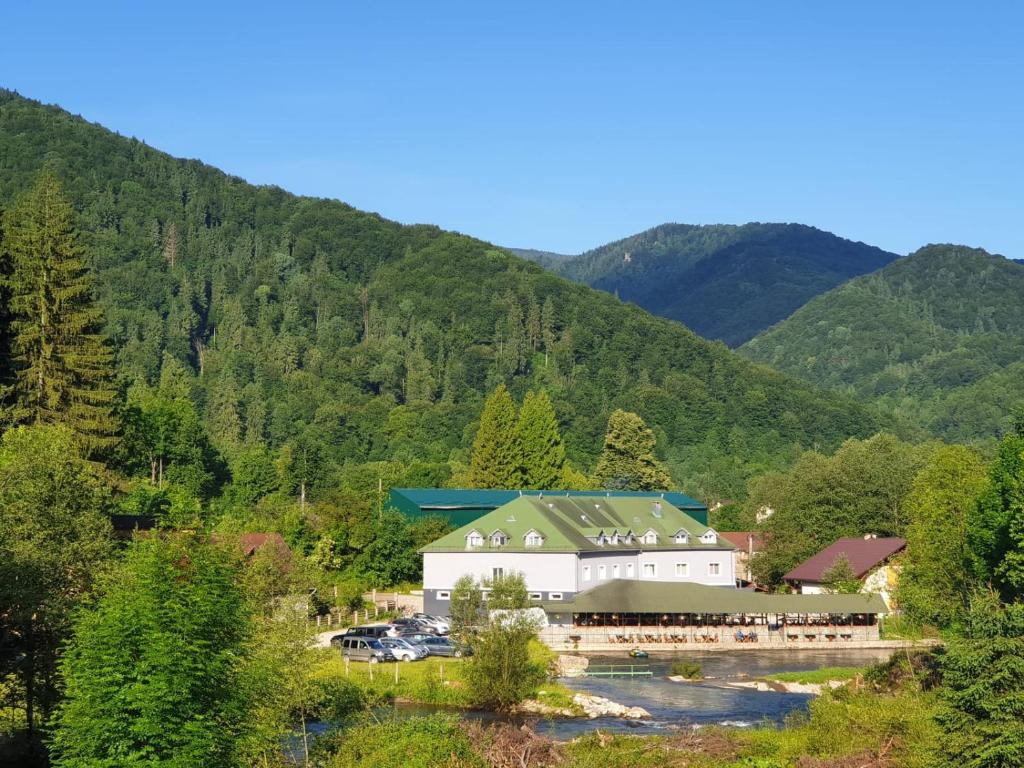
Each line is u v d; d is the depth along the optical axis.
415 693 74.88
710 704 75.12
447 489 154.00
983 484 80.75
